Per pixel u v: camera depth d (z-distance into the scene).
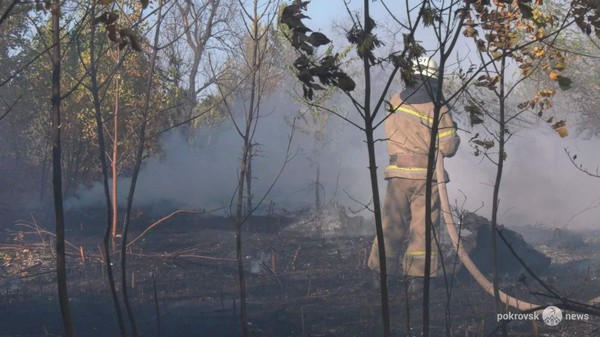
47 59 12.35
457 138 7.74
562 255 10.83
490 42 4.38
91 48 4.43
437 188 7.78
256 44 4.87
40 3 3.80
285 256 10.17
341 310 7.03
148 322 6.64
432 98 3.61
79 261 9.88
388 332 3.38
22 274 9.28
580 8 3.81
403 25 3.46
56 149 3.83
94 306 7.28
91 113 12.48
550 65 4.41
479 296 7.47
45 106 14.06
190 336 6.13
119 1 5.16
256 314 6.91
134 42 3.86
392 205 8.07
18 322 6.61
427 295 3.61
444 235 9.04
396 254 8.15
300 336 6.12
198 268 9.42
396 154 8.02
